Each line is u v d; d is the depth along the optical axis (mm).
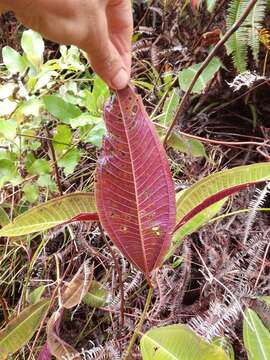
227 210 371
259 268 331
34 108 377
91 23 216
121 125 226
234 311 286
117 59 227
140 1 527
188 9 454
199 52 438
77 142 384
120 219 242
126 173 232
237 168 252
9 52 406
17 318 312
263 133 414
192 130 430
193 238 367
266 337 277
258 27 372
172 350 247
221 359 240
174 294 328
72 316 343
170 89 439
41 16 212
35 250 402
